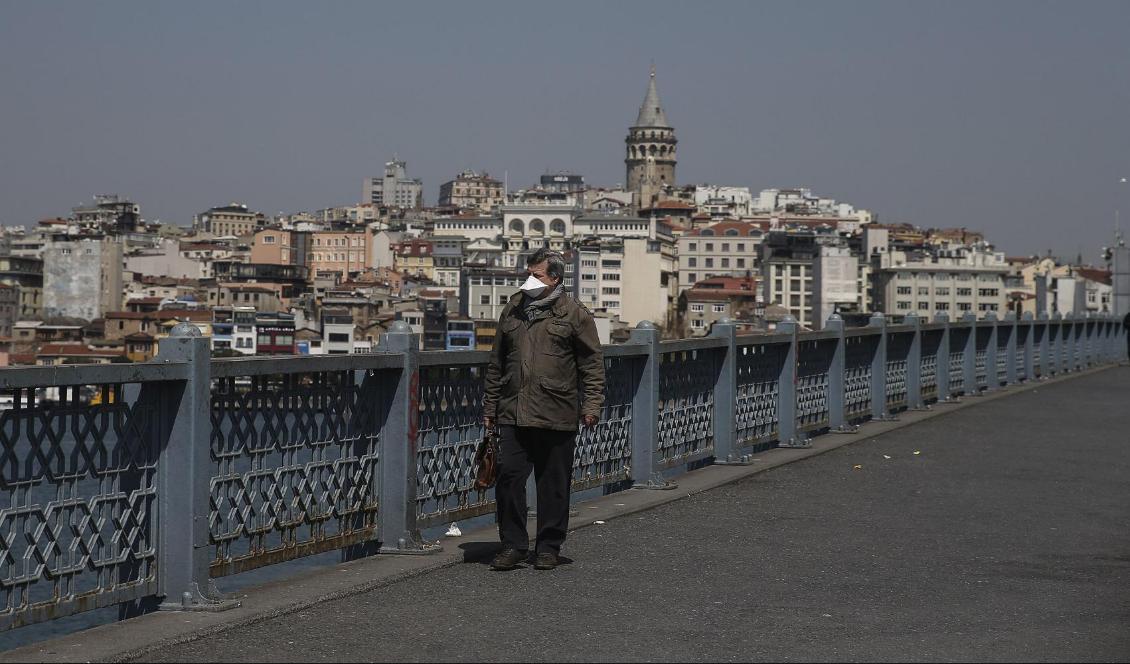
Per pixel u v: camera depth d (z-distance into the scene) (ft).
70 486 20.27
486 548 29.63
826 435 55.72
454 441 31.32
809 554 29.48
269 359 24.17
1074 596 25.26
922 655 20.71
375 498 28.50
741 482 41.65
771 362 50.49
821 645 21.29
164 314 587.27
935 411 66.95
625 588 25.66
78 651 20.10
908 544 30.86
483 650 20.76
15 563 19.31
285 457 25.22
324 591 24.52
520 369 27.45
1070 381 91.97
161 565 22.52
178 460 22.41
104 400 20.98
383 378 28.50
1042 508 36.52
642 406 39.40
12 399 19.02
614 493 38.58
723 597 24.91
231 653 20.45
